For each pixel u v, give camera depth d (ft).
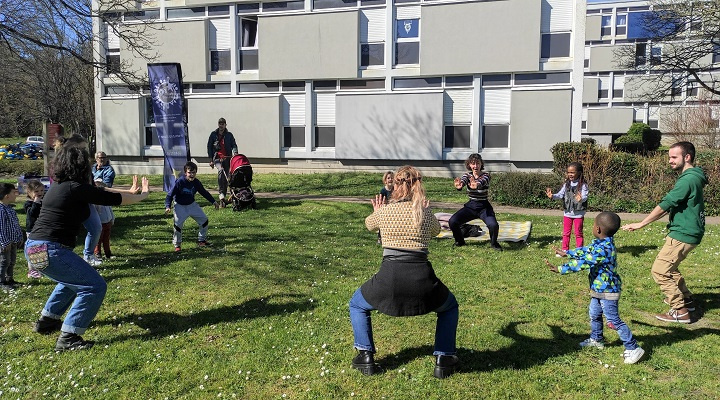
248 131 69.05
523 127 60.80
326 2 66.54
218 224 37.04
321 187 56.54
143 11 71.46
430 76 63.82
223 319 18.61
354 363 14.52
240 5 68.95
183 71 70.28
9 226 22.20
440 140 63.05
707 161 42.22
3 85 83.82
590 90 141.18
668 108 109.40
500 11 60.29
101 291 16.31
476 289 21.58
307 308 19.51
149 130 73.56
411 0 63.72
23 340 16.85
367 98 64.90
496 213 40.11
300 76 67.10
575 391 13.32
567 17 59.52
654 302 19.66
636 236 30.50
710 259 25.26
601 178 42.86
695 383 13.52
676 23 62.80
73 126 92.94
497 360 15.07
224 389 13.67
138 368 14.93
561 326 17.52
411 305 13.55
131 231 34.63
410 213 13.78
